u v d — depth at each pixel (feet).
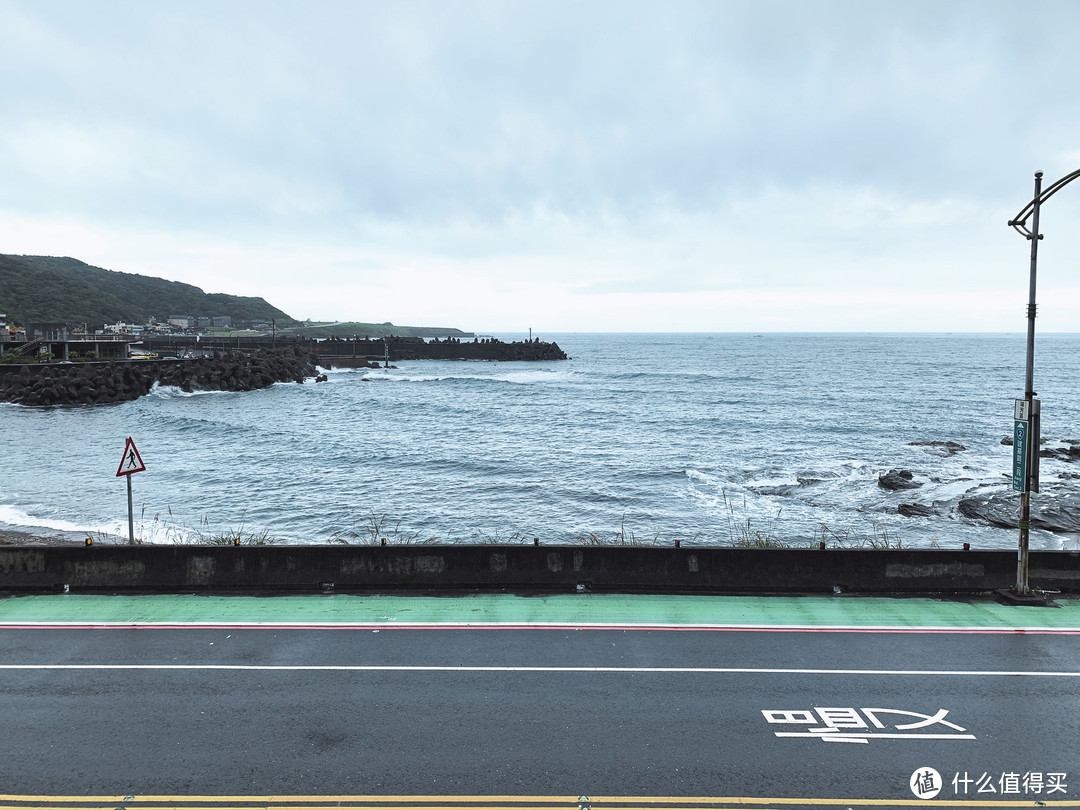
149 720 26.84
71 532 74.23
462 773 23.41
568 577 43.27
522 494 99.76
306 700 28.55
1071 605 40.68
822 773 23.62
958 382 320.29
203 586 42.75
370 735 25.79
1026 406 41.01
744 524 84.43
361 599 41.22
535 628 36.78
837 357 579.07
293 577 42.88
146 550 42.98
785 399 241.35
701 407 216.95
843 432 162.71
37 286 606.55
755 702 28.58
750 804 21.90
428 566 43.32
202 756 24.38
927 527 81.76
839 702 28.60
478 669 31.68
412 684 30.12
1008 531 79.30
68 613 38.78
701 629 36.70
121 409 203.92
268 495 97.71
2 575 42.73
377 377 349.41
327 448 137.80
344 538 76.95
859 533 79.66
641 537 78.69
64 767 23.67
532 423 179.63
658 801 21.97
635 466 119.65
